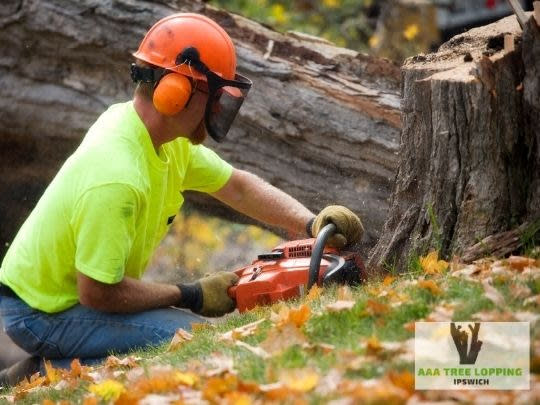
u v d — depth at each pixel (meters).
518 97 7.92
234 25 12.27
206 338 7.38
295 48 12.09
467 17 19.86
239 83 8.20
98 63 13.07
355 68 11.91
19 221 14.67
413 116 8.35
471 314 6.26
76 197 8.17
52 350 8.83
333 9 22.61
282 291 8.14
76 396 7.22
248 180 9.38
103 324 8.67
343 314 6.71
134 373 7.10
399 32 19.91
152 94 8.30
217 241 18.66
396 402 5.13
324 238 8.00
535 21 7.56
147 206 8.36
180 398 5.95
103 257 8.07
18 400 7.68
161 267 18.62
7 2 13.12
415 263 8.15
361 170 11.70
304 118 11.78
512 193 7.92
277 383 5.76
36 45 13.26
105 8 12.66
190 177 9.23
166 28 8.20
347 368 5.75
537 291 6.52
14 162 14.10
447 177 8.07
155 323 8.64
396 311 6.55
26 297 8.75
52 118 13.48
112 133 8.28
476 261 7.67
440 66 8.29
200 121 8.40
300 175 12.10
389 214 8.75
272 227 13.34
